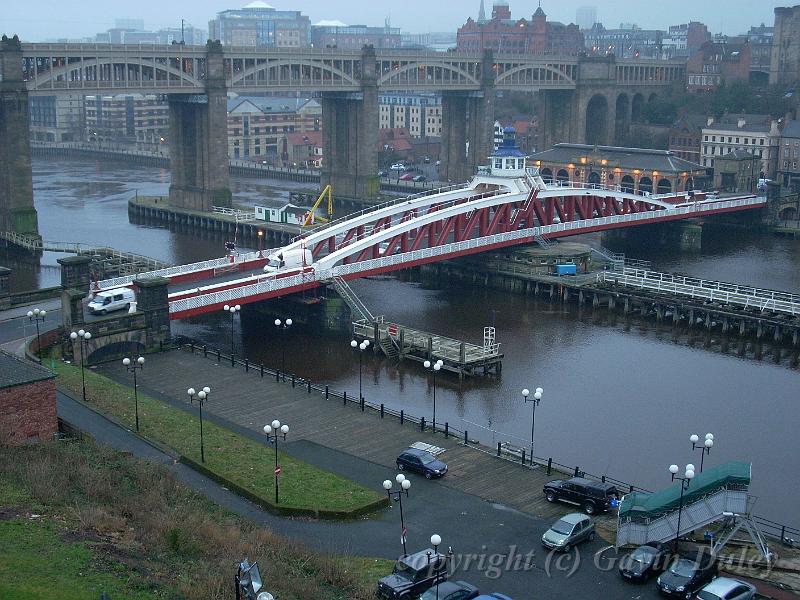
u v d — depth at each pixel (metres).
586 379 114.19
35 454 69.69
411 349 119.56
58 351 107.94
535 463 81.06
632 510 64.06
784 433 97.88
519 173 163.25
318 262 132.88
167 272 132.50
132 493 66.19
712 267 177.50
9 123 188.00
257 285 123.56
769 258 186.62
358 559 62.22
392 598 56.16
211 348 121.38
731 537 66.25
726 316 135.75
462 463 80.75
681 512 63.94
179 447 79.88
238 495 71.69
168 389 98.12
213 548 58.94
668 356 124.25
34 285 163.75
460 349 112.81
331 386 109.19
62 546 53.97
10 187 189.88
